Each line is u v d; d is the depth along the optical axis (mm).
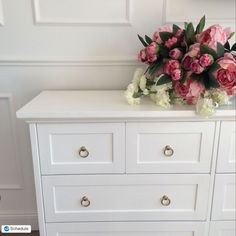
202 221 1220
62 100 1202
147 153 1118
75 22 1314
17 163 1525
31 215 1616
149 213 1202
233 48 1086
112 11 1311
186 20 1329
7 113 1455
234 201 1194
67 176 1141
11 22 1313
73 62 1378
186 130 1087
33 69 1389
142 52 1165
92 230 1231
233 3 1312
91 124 1073
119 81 1422
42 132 1078
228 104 1103
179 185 1167
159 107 1082
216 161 1130
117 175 1145
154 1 1301
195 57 1010
